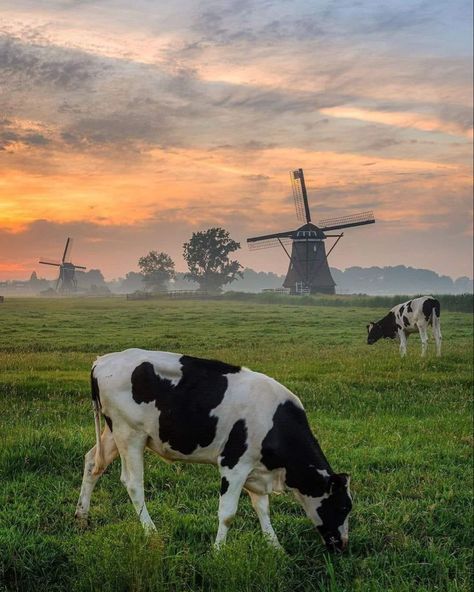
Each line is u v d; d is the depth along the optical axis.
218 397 5.78
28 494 6.70
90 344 16.70
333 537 5.89
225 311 35.62
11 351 14.30
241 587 4.86
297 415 5.98
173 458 6.00
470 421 11.27
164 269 88.06
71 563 5.18
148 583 4.81
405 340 20.89
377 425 10.56
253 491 6.04
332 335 25.47
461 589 5.29
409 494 7.49
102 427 9.02
